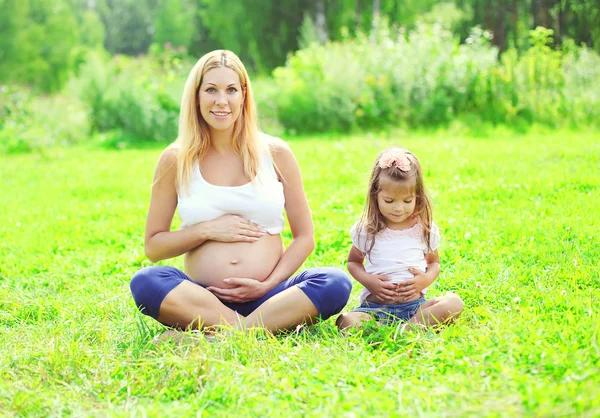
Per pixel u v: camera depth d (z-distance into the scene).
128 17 60.44
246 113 4.24
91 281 5.40
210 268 4.12
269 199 4.16
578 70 14.46
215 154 4.25
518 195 7.01
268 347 3.60
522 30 25.67
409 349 3.51
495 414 2.61
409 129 14.11
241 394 3.07
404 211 4.16
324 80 15.27
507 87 14.38
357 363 3.34
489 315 3.88
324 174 8.99
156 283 3.91
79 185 9.62
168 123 14.70
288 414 2.89
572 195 6.80
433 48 15.42
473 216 6.46
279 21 34.19
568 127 13.27
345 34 17.92
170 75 15.95
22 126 13.73
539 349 3.17
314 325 4.03
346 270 5.19
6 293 5.15
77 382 3.42
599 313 3.67
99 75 15.55
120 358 3.65
